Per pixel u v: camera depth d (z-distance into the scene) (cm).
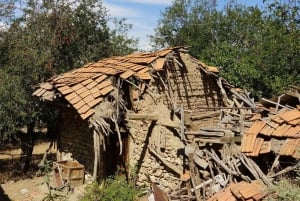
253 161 1146
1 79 1823
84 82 1561
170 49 1588
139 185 1469
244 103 1698
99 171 1530
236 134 1270
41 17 2186
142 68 1528
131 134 1503
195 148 1262
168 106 1530
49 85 1708
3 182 1808
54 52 2202
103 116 1380
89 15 2470
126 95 1538
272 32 2173
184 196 1173
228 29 3838
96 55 2523
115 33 2838
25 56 1939
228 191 1054
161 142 1391
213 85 1734
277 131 1155
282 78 2088
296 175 1078
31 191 1644
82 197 1365
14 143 2308
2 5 2066
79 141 1669
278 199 974
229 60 2458
